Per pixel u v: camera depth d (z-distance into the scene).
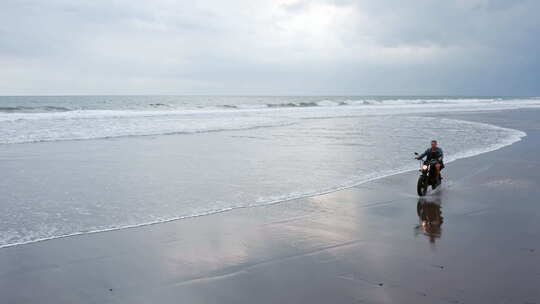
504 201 10.25
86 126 27.25
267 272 6.07
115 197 10.38
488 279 5.82
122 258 6.55
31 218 8.63
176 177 12.89
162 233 7.72
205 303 5.16
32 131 24.12
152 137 23.89
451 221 8.60
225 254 6.73
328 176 13.09
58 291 5.45
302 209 9.38
